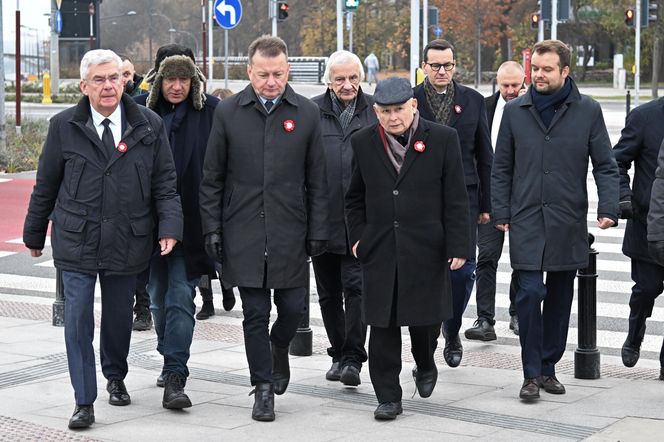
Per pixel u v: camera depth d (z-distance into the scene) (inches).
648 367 430.3
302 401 365.7
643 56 3412.9
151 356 434.6
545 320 375.9
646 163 390.9
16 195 981.8
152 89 364.8
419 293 341.1
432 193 342.3
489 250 462.3
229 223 346.6
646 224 393.1
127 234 337.1
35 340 462.6
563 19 1841.8
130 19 4670.3
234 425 333.1
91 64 329.1
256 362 342.3
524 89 475.5
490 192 408.2
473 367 422.3
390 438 317.7
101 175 333.7
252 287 343.6
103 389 378.9
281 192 344.5
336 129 392.8
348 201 350.9
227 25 1312.7
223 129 346.3
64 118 335.0
